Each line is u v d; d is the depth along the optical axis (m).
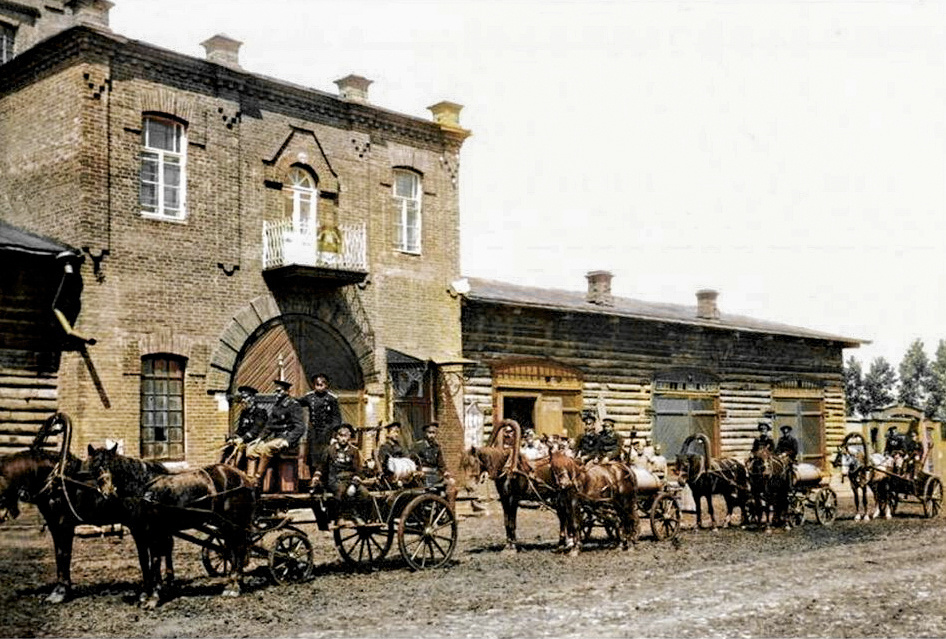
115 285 20.25
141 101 20.98
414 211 26.44
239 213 22.45
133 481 12.47
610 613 12.15
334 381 24.02
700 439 21.80
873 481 24.67
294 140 23.70
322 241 23.66
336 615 12.00
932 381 76.12
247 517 13.26
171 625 11.42
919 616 12.13
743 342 35.91
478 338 27.42
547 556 17.23
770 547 18.67
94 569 15.20
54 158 20.61
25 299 19.61
